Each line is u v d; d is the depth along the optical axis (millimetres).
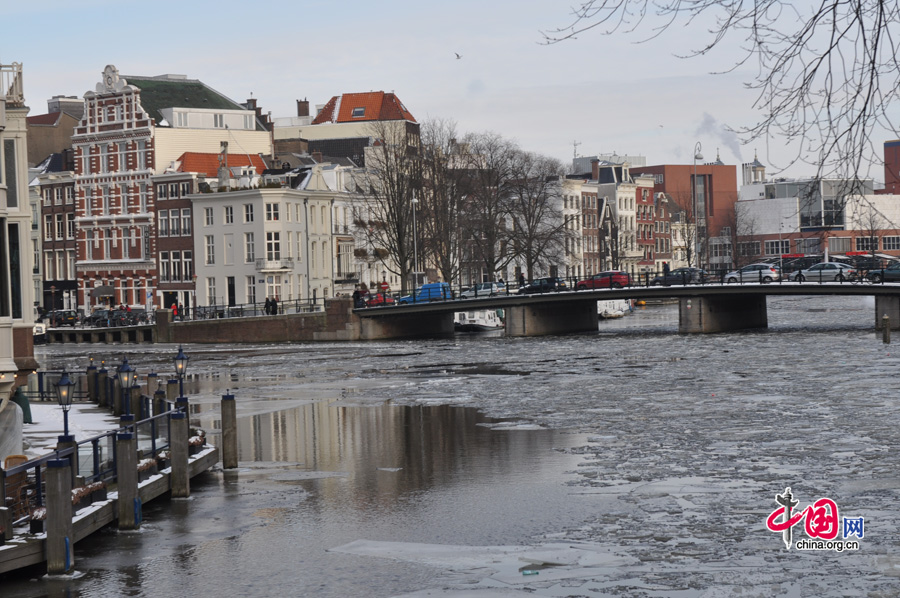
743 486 23547
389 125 109000
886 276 85625
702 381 45781
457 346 76750
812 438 29531
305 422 37281
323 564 18688
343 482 25938
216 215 106375
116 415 36781
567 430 32906
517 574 17719
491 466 27375
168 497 24281
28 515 18578
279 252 103562
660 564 17938
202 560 19062
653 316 117625
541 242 112500
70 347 93000
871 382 42969
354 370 59000
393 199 100438
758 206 192375
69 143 133000
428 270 119312
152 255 111688
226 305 101875
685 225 185750
